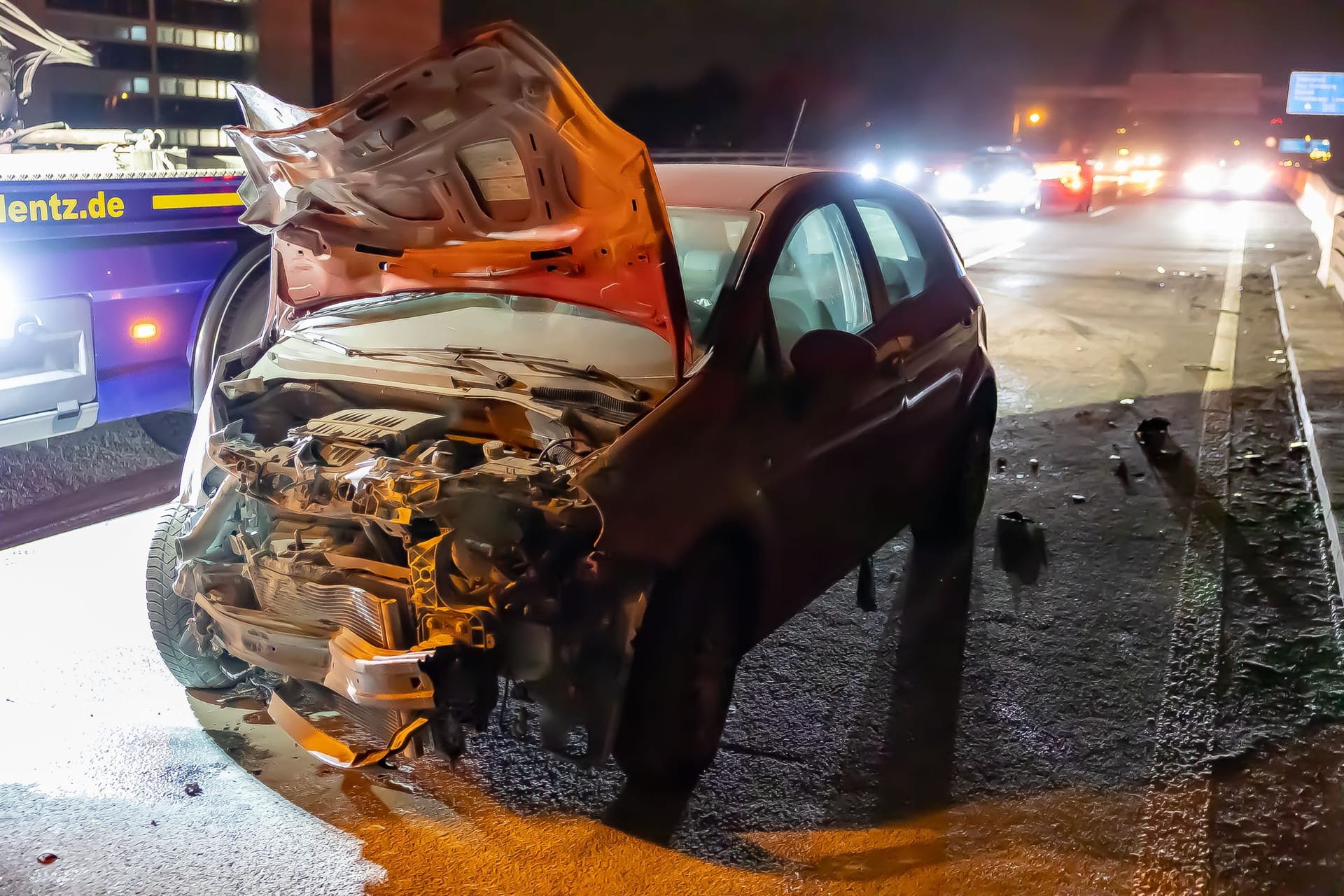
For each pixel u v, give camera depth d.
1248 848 3.28
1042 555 5.48
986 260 17.12
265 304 6.22
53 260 5.28
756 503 3.48
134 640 4.45
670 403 3.27
